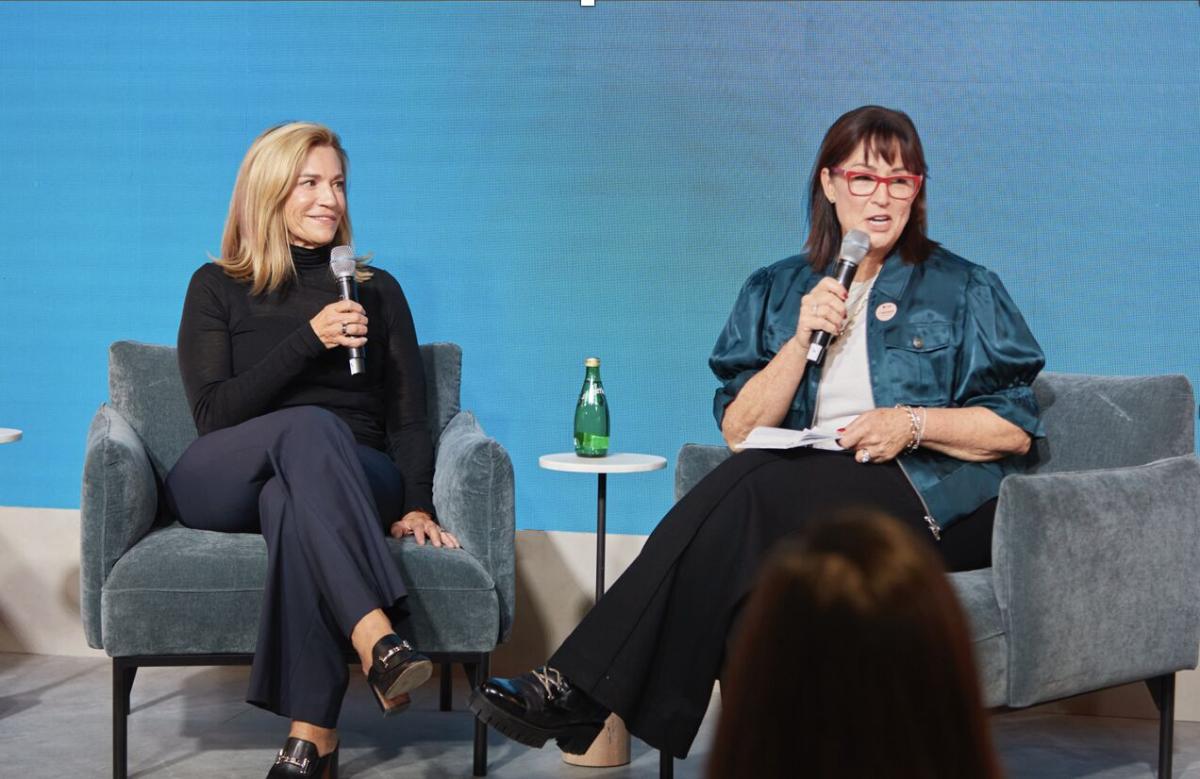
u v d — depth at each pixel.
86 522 2.57
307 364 2.92
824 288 2.43
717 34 3.37
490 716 2.16
